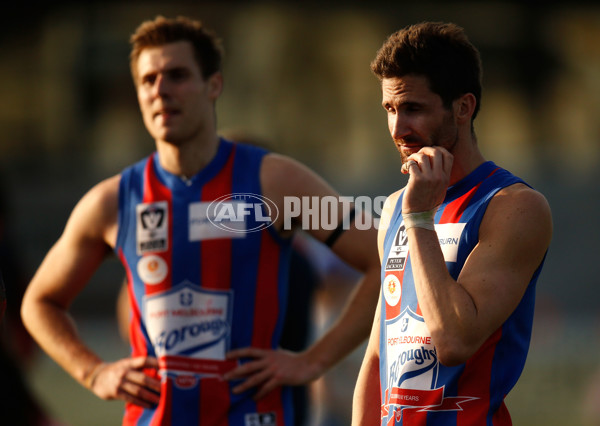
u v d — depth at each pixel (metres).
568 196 66.06
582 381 32.75
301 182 12.15
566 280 61.34
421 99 8.62
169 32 11.98
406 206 8.56
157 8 77.69
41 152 77.19
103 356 37.66
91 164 75.19
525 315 8.78
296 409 13.90
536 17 78.94
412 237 8.49
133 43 12.27
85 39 78.06
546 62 79.75
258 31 77.75
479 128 79.69
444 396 8.68
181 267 11.89
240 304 11.84
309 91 78.00
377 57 8.95
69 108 78.06
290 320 13.93
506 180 8.80
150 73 11.92
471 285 8.22
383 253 9.57
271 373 11.77
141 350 12.03
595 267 61.69
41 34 77.88
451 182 9.02
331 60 78.19
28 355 15.50
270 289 12.02
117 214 12.30
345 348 12.09
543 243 8.48
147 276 12.00
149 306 11.95
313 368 11.96
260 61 77.50
